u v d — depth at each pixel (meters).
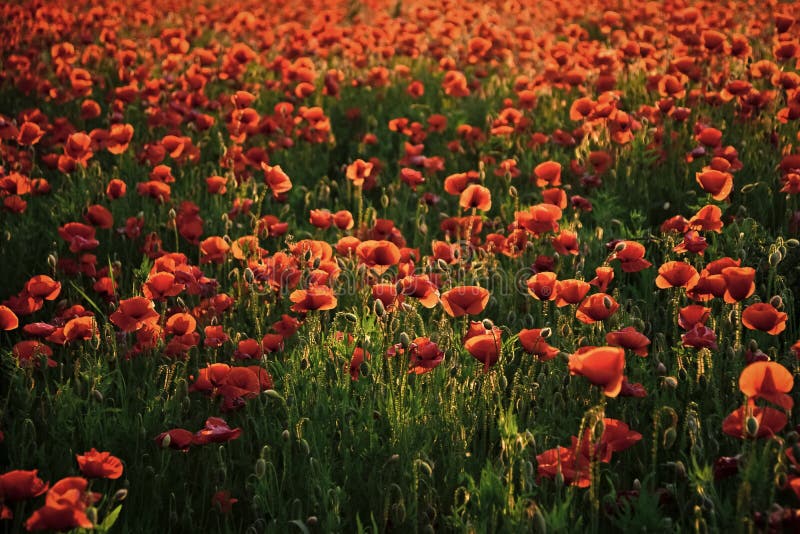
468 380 3.09
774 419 2.34
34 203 5.31
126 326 3.22
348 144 6.92
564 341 3.23
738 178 4.81
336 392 3.11
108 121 6.44
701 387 3.07
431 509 2.65
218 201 5.28
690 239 3.53
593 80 7.03
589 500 2.53
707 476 2.39
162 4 12.97
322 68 8.27
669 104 5.42
